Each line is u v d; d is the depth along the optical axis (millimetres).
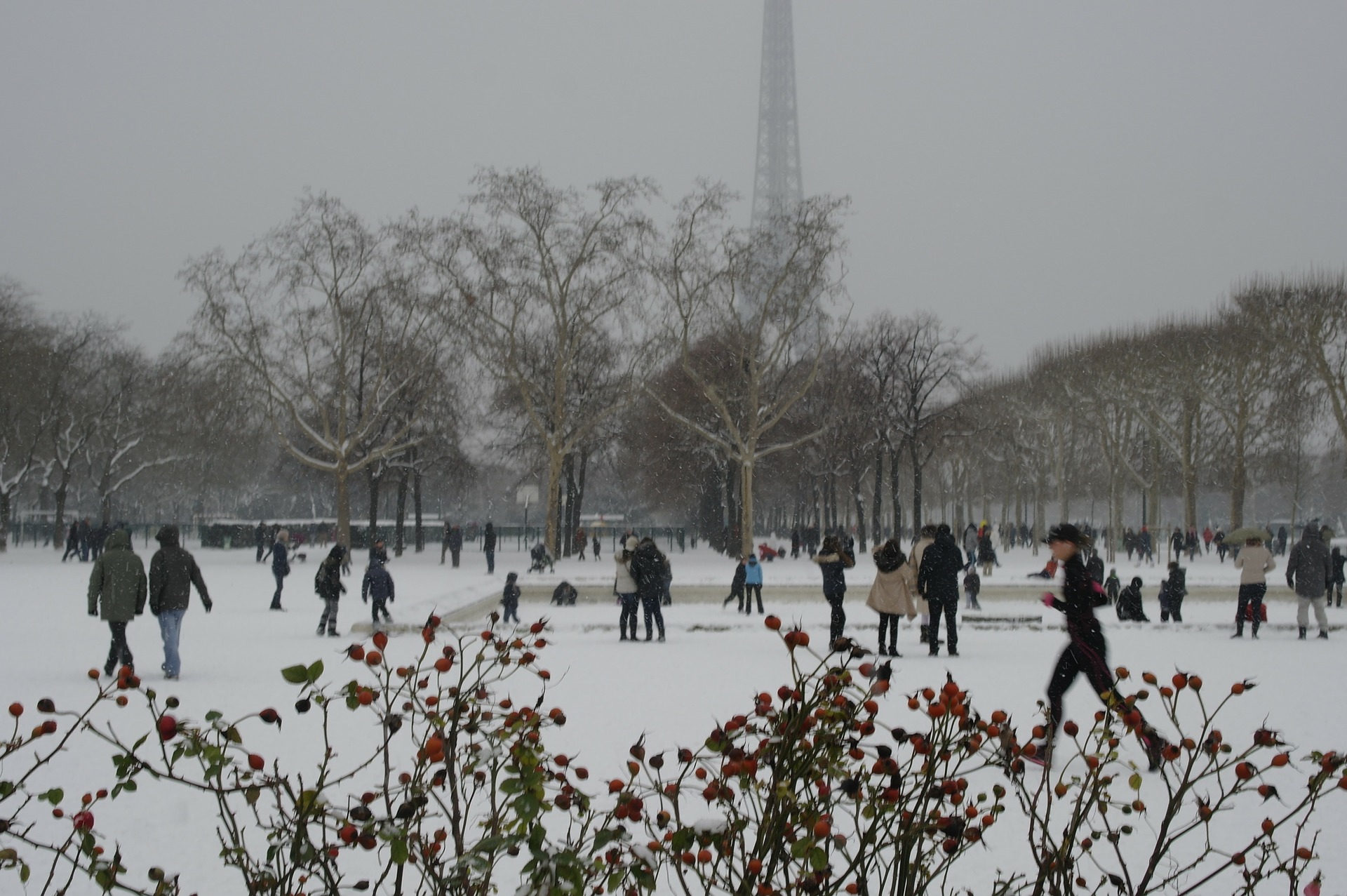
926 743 3619
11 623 22812
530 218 48969
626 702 12195
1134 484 79188
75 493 88812
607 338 60656
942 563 17031
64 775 8719
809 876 3322
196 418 61656
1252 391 53375
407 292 50406
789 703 3812
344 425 51250
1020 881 5922
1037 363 70625
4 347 54812
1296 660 16516
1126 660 16344
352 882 6270
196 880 6215
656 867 3336
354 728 10383
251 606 27953
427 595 31750
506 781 3422
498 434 64688
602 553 70500
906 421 59344
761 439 63281
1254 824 7297
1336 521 108438
